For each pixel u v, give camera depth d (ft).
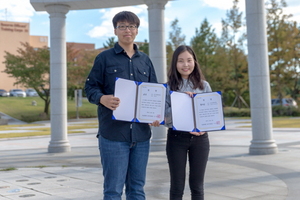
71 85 136.15
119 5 37.27
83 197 17.95
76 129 79.36
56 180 22.48
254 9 32.24
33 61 125.29
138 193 11.30
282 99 132.16
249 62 32.81
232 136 52.47
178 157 11.86
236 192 18.52
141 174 11.31
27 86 129.80
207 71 137.49
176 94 11.59
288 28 120.88
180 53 12.17
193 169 11.97
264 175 22.82
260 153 32.17
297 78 122.93
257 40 32.30
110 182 10.79
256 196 17.65
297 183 20.43
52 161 31.81
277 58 122.72
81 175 24.14
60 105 38.42
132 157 11.21
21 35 214.90
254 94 32.60
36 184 21.31
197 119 11.58
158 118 10.79
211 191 18.79
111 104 10.32
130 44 11.35
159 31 36.01
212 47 142.72
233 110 125.90
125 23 11.03
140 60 11.44
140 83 10.71
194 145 11.88
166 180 21.83
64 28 38.11
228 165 26.86
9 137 58.95
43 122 123.65
